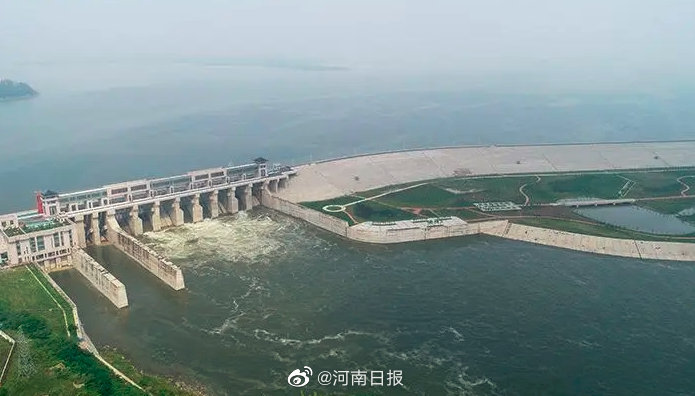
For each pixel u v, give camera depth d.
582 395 137.25
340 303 181.12
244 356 150.88
